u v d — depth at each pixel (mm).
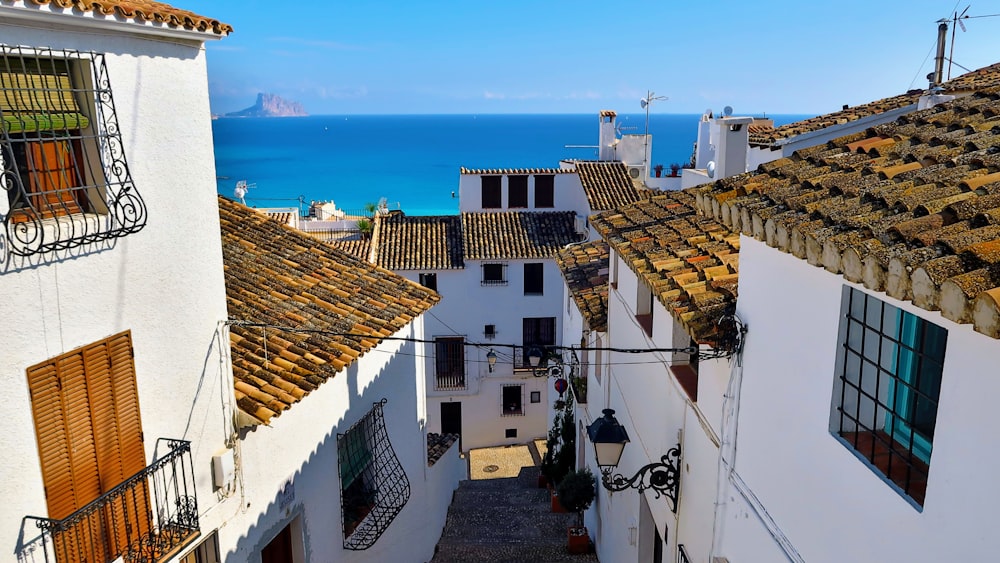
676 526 9047
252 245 13039
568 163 32906
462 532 16969
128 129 6672
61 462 6273
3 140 5562
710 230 9344
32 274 5887
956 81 10531
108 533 6766
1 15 5387
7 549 5875
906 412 4820
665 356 9633
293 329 9125
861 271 4016
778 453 5910
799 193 5609
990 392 3543
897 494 4332
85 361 6418
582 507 15117
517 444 27812
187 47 7293
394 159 168625
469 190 28250
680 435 8836
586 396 16844
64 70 6191
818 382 5219
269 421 8617
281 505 9641
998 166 4684
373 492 12570
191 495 7824
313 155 179000
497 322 26531
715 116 25828
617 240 10586
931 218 4094
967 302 3168
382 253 26250
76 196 6516
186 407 7695
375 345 10953
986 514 3576
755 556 6391
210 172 7785
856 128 12391
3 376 5723
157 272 7156
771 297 5953
